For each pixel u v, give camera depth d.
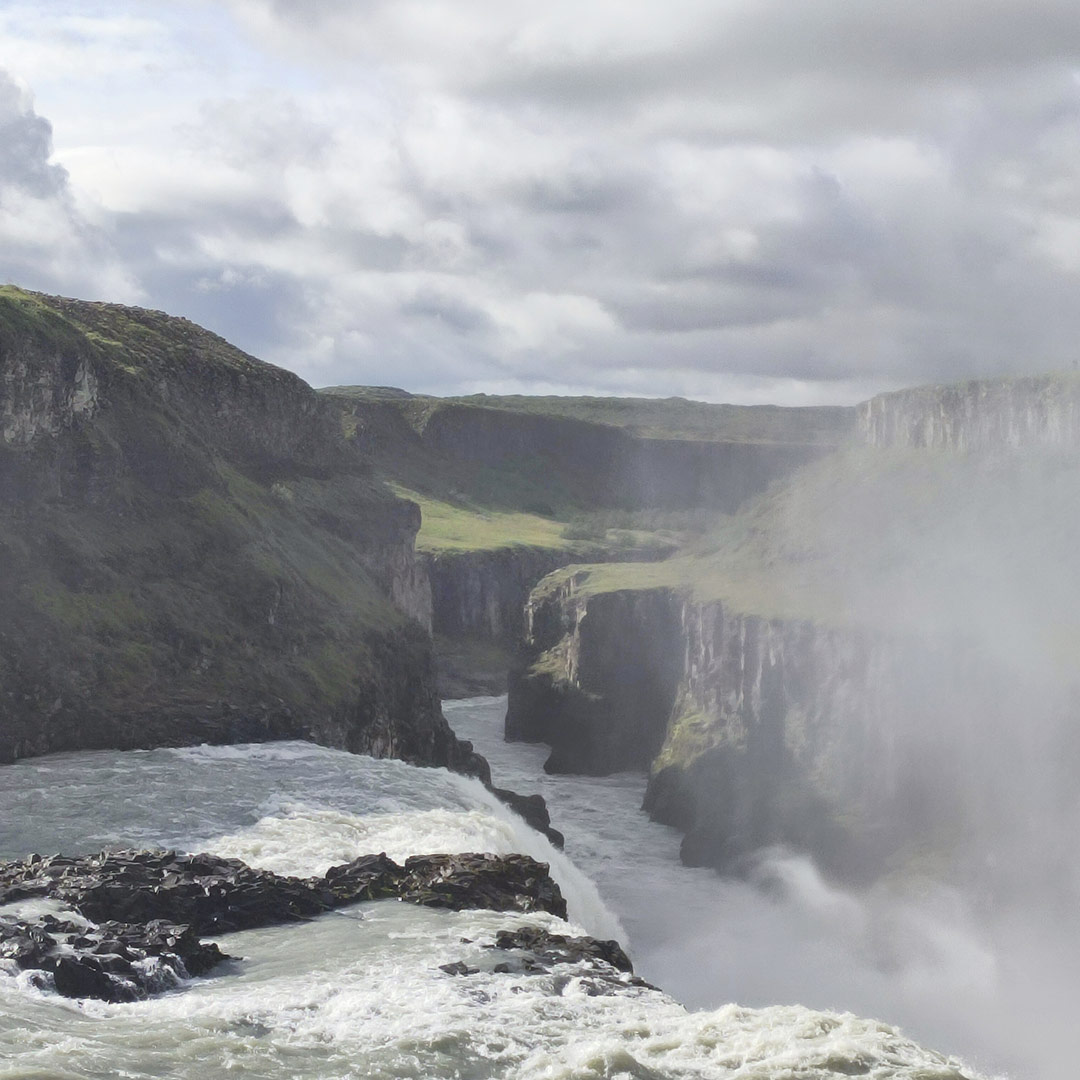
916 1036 95.31
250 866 66.94
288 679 122.44
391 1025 43.34
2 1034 40.22
